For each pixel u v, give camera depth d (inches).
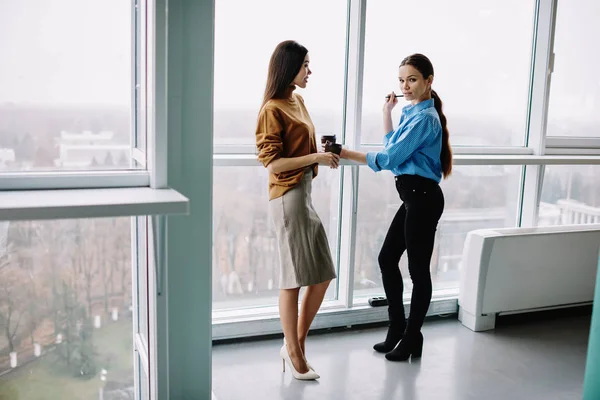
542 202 175.2
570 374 133.4
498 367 135.9
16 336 96.4
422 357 140.0
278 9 136.3
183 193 91.6
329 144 125.7
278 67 116.3
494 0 159.9
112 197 77.6
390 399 119.6
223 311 145.9
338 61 145.8
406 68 126.6
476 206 168.7
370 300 157.4
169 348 95.5
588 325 163.9
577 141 176.1
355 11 141.6
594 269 165.8
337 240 155.6
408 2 149.3
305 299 127.1
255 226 143.6
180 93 88.2
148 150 88.7
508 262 155.6
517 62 166.2
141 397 103.3
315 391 122.2
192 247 93.5
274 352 140.7
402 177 130.6
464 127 163.0
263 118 116.3
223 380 126.0
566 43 171.3
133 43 92.4
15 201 73.0
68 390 101.7
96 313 101.7
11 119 84.0
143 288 99.3
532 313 172.1
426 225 129.5
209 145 91.2
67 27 86.2
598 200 182.1
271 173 118.9
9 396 97.0
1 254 94.0
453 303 166.4
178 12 85.6
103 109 91.0
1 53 82.1
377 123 151.8
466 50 158.9
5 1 81.5
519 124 169.8
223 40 132.3
